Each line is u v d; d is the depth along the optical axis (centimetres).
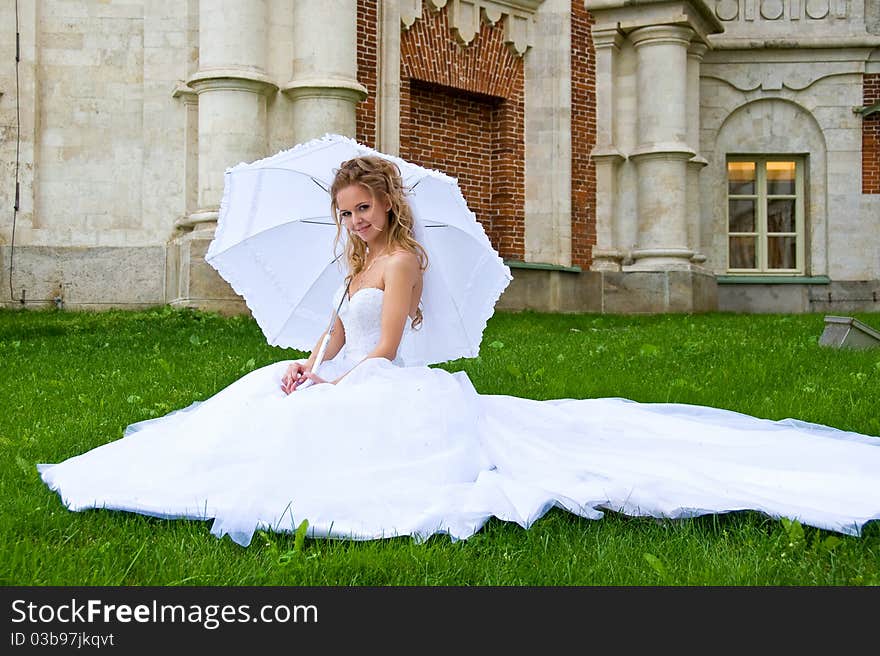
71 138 1346
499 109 1620
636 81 1720
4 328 1028
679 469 395
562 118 1639
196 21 1330
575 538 339
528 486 360
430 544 327
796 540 327
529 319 1364
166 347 910
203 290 1234
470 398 413
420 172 407
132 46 1349
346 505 341
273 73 1288
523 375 730
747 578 297
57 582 291
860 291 2003
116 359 819
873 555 323
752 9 1988
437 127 1538
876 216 2012
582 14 1680
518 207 1633
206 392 651
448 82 1523
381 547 322
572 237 1662
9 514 355
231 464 364
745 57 1991
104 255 1336
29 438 492
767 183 2042
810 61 2000
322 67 1279
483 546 328
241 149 1242
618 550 325
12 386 666
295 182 429
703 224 1992
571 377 718
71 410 577
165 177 1345
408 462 362
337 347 425
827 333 905
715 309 1788
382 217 405
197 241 1230
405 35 1463
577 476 378
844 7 1997
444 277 413
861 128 2009
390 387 376
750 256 2038
